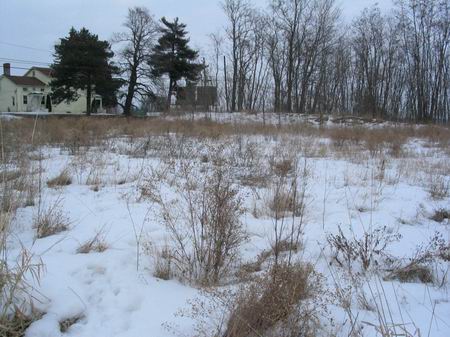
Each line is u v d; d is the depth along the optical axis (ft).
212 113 116.57
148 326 9.64
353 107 164.25
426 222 19.34
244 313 9.45
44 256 12.80
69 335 9.29
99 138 43.45
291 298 9.59
